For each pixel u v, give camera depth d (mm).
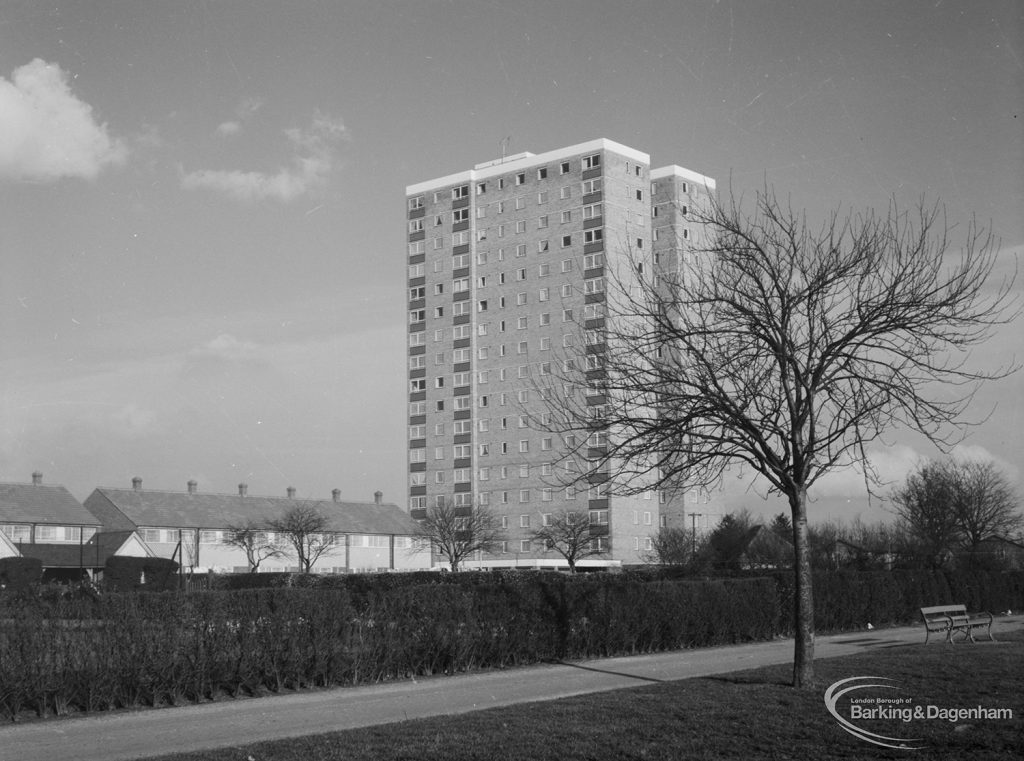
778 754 12328
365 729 14180
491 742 13008
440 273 106375
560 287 98250
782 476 17906
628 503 95125
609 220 96062
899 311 17984
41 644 16156
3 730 15070
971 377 18625
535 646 23875
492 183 104125
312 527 93250
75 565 78125
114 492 95250
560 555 95812
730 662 24094
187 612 17922
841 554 80125
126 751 13422
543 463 96625
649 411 22031
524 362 99688
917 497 71875
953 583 42812
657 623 27188
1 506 82250
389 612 21062
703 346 18750
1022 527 74188
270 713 16516
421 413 105938
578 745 12797
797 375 17891
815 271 18578
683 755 12250
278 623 19031
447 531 91312
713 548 78875
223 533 95625
